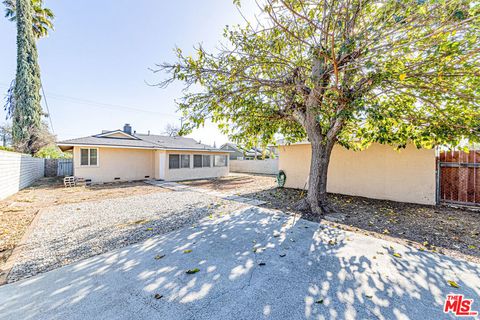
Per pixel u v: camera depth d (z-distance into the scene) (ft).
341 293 7.03
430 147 16.76
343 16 10.69
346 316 6.00
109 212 17.79
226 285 7.49
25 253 10.09
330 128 17.04
